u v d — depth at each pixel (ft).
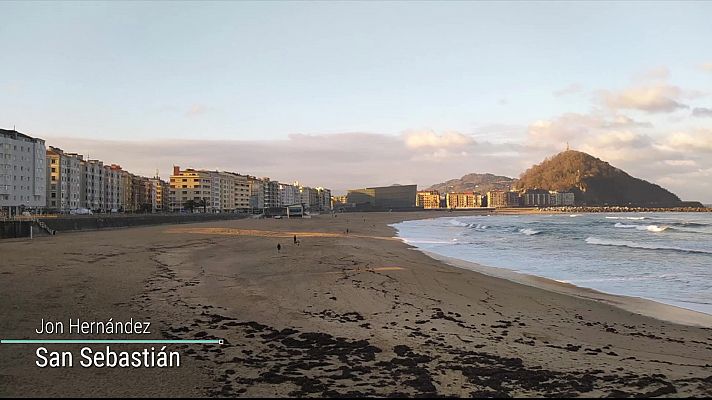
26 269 68.90
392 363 31.53
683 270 89.86
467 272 82.17
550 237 183.52
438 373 29.73
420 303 53.26
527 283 73.72
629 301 60.64
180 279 64.18
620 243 151.12
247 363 30.60
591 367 32.35
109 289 54.24
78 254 92.68
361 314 46.78
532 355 34.81
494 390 27.17
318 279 67.00
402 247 132.67
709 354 37.55
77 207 357.00
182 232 185.47
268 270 76.23
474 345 37.09
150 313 43.42
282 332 38.75
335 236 173.68
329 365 30.71
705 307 57.31
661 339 42.34
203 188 529.04
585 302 59.06
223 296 53.21
